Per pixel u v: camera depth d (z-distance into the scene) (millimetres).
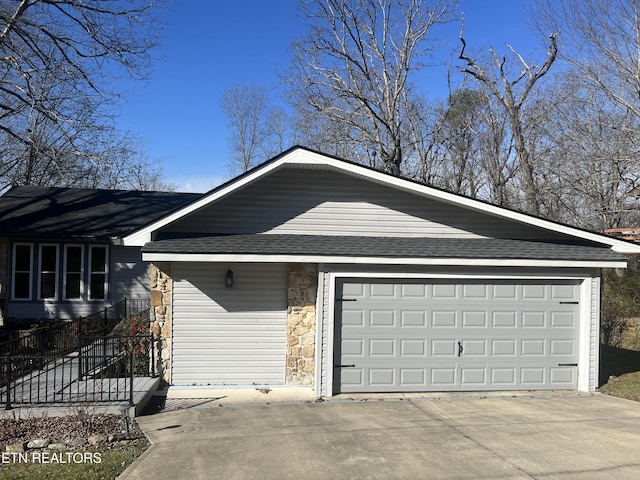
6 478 5496
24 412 7391
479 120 29641
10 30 15461
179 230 9914
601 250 10047
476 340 9633
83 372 9969
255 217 10094
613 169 20906
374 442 6613
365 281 9406
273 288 9969
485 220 10648
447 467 5770
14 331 14469
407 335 9484
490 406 8555
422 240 10195
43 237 15820
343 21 24609
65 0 16266
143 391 8523
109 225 16781
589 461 5961
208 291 9812
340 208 10312
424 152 28891
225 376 9781
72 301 16391
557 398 9172
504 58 23719
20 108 16516
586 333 9742
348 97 25578
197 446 6453
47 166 24391
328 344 9141
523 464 5859
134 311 16672
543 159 26781
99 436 6695
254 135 42594
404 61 25156
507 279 9711
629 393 9398
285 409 8273
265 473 5609
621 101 18781
